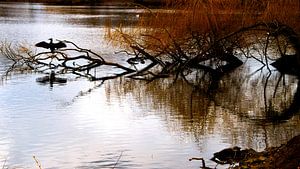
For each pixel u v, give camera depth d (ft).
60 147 56.80
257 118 74.79
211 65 120.57
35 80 103.35
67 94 90.17
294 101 88.28
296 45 104.27
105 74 113.29
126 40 113.50
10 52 140.15
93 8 386.52
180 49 110.52
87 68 111.55
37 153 54.60
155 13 110.93
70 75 111.24
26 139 59.88
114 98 87.35
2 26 233.35
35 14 325.42
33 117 71.51
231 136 62.75
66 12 338.95
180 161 51.57
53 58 121.70
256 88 101.65
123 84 102.53
